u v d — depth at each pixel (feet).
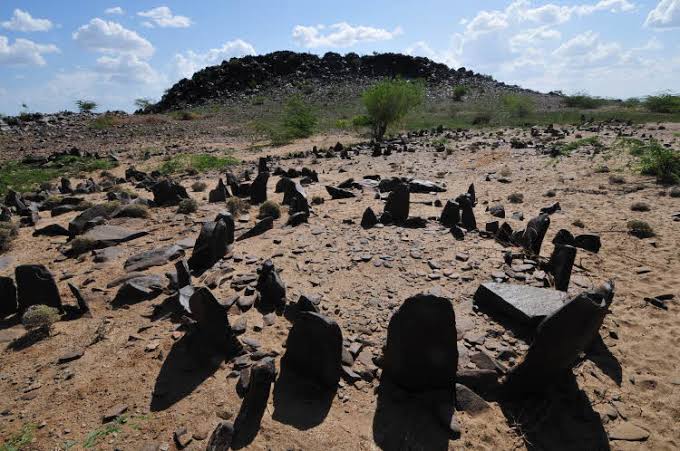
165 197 43.98
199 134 119.14
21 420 15.25
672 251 29.86
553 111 154.61
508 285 22.25
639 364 18.67
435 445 14.43
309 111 119.75
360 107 172.04
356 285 24.35
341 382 17.06
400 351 16.31
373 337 19.67
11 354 19.11
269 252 29.19
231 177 52.39
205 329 18.49
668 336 20.49
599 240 30.19
